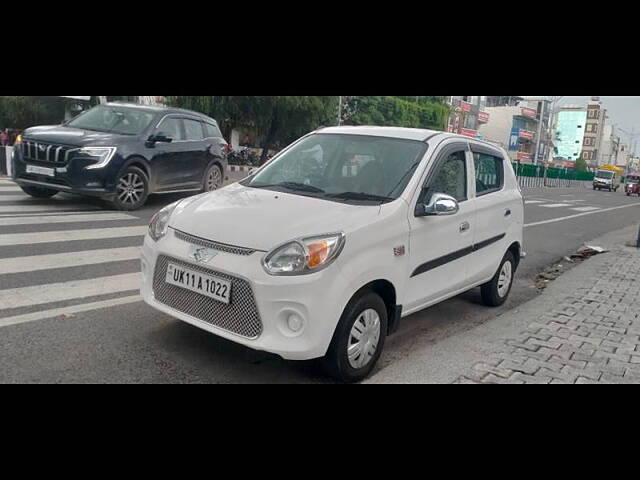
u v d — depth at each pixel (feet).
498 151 19.12
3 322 14.03
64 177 28.76
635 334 17.20
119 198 30.94
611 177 182.91
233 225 11.92
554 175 169.27
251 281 10.98
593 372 13.91
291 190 14.28
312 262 11.07
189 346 13.55
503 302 20.12
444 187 15.26
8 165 45.88
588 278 25.30
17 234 23.76
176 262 12.20
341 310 11.44
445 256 15.05
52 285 17.35
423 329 17.04
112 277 18.80
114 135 31.14
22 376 11.39
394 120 144.15
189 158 35.40
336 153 15.44
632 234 46.39
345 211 12.51
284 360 13.26
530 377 13.29
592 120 343.26
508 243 19.08
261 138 101.45
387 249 12.53
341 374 12.00
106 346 13.15
